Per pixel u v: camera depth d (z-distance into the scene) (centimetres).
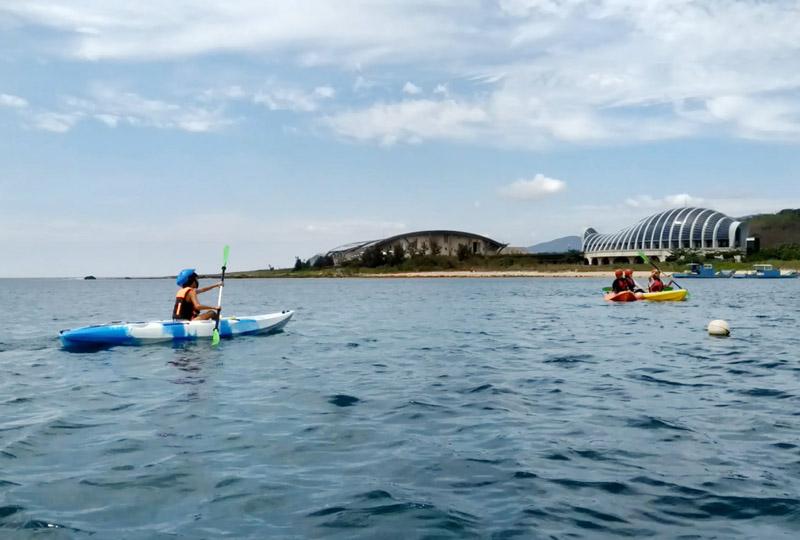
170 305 4450
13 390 1131
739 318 2689
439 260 18075
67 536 509
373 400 1036
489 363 1447
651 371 1317
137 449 755
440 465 691
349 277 18262
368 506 573
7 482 636
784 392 1082
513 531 519
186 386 1162
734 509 563
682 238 15900
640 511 561
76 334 1673
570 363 1438
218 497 597
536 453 733
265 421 895
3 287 12131
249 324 1983
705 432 820
